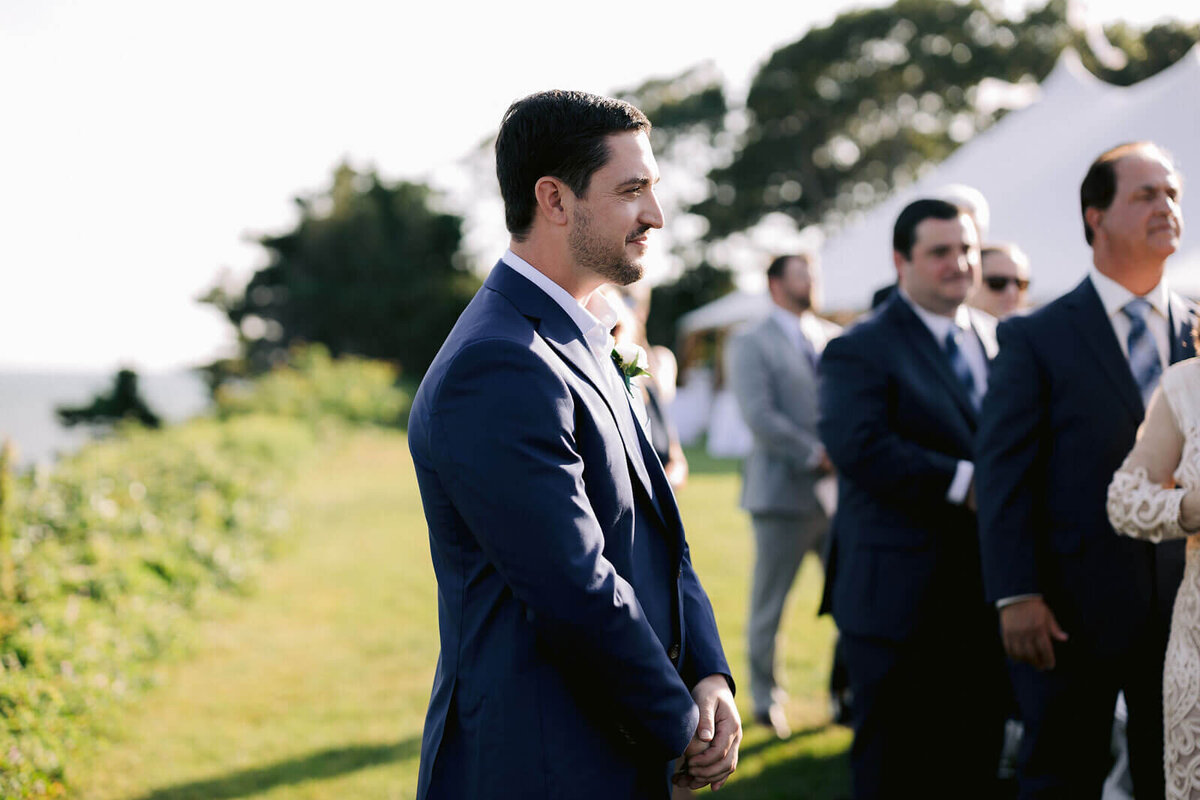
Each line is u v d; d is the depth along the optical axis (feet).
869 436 9.34
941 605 9.25
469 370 4.68
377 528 29.17
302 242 120.67
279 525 25.75
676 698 4.73
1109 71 53.36
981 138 28.58
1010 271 12.21
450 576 5.05
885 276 26.35
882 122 98.94
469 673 4.91
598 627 4.51
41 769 9.75
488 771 4.79
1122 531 6.97
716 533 26.50
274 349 119.03
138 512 19.66
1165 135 22.08
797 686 14.49
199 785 11.09
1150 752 7.72
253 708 13.69
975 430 9.58
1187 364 6.64
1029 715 8.08
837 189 103.30
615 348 5.86
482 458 4.55
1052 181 24.34
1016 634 7.85
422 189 122.62
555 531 4.50
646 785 5.01
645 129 5.16
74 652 12.34
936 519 9.31
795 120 99.71
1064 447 7.86
